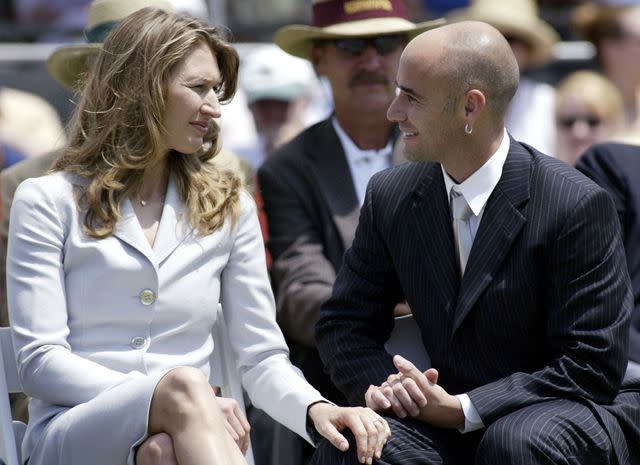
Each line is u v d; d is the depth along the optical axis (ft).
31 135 73.67
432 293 43.11
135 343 42.91
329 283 53.06
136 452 39.47
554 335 41.96
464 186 42.86
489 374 42.75
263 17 83.66
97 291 42.68
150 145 43.27
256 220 45.88
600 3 80.74
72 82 56.75
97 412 39.83
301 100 75.25
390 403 41.86
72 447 40.14
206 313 44.01
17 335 42.14
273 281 54.80
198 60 43.37
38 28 79.36
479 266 42.19
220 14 77.61
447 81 42.14
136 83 43.14
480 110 42.29
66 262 42.88
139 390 39.40
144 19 43.65
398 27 56.44
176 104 43.09
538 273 41.98
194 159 45.09
